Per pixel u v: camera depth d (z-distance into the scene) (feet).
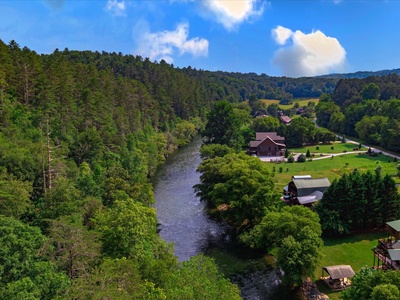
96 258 106.93
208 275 93.86
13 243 91.61
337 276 136.05
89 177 176.24
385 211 189.06
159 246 140.05
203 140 474.49
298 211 157.99
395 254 132.87
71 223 114.32
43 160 159.94
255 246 177.68
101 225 126.11
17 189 127.75
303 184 222.89
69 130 256.52
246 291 141.08
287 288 141.49
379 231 187.01
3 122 198.08
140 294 82.79
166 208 231.91
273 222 157.48
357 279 109.09
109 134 285.64
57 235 103.55
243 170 198.80
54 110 254.27
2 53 251.19
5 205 121.08
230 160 248.11
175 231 198.18
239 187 194.80
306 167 342.03
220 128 412.16
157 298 84.38
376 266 150.20
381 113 502.38
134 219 119.03
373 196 186.19
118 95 369.91
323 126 623.36
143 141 349.61
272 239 155.74
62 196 136.56
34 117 230.48
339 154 404.57
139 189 193.98
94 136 241.96
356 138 519.60
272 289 141.79
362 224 190.08
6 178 141.28
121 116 331.98
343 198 182.80
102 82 362.53
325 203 186.60
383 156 383.45
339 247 170.81
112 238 115.34
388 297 88.58
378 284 99.55
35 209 134.72
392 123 412.57
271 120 497.87
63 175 178.09
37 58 291.58
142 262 111.55
